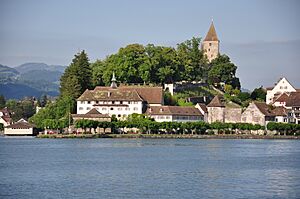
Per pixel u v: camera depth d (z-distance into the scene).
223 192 144.00
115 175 176.00
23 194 140.38
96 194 140.75
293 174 180.75
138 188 149.75
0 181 161.62
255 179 168.25
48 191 144.62
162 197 137.38
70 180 164.00
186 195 140.00
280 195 140.25
